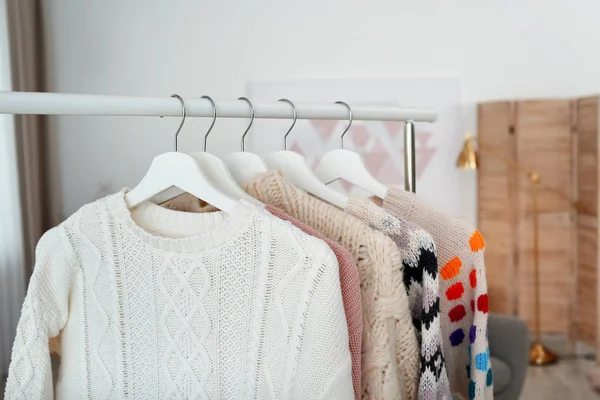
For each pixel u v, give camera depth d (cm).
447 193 360
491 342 239
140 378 99
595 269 320
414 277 102
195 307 97
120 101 94
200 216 101
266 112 109
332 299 90
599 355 315
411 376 100
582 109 324
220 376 96
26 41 324
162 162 98
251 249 94
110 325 98
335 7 360
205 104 102
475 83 357
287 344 93
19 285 295
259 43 363
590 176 320
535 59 354
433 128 359
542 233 337
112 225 97
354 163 119
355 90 362
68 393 99
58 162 363
